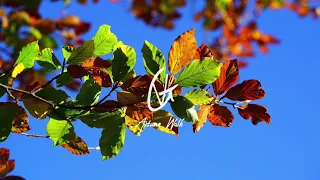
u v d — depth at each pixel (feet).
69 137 4.11
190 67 3.96
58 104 4.06
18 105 4.04
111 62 4.14
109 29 4.08
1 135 3.93
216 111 4.14
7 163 3.90
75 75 4.05
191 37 3.95
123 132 4.05
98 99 4.06
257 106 4.13
